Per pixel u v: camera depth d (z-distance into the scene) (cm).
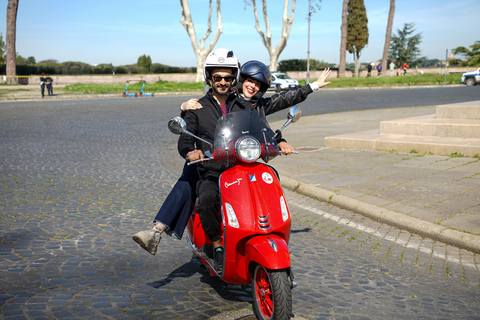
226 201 349
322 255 494
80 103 2472
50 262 447
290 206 691
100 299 371
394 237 556
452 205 633
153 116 1859
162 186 786
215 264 372
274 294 314
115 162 980
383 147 1049
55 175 836
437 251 512
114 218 599
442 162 901
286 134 1415
